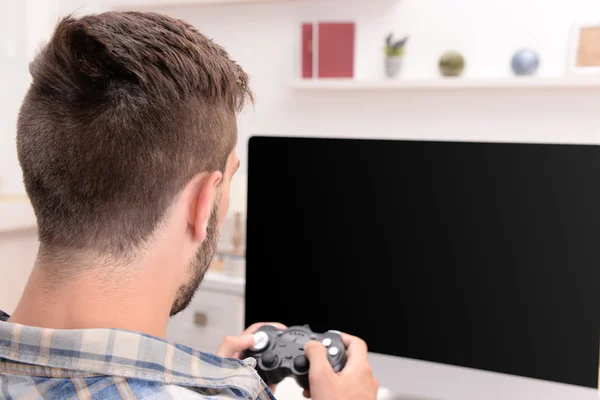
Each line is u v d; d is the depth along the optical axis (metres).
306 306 1.09
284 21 2.37
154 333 0.52
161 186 0.50
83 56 0.49
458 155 0.98
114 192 0.48
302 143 1.08
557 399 1.01
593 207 0.90
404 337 1.03
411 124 2.21
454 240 0.99
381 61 2.23
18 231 1.71
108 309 0.48
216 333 2.12
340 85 2.16
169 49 0.50
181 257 0.54
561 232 0.93
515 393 1.03
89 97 0.48
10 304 1.71
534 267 0.95
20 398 0.44
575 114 2.00
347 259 1.06
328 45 2.18
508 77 1.95
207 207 0.54
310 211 1.08
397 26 2.20
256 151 1.11
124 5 2.52
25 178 0.49
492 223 0.97
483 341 0.98
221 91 0.53
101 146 0.47
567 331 0.93
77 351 0.46
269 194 1.10
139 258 0.50
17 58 2.51
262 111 2.44
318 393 0.81
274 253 1.10
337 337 0.92
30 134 0.49
